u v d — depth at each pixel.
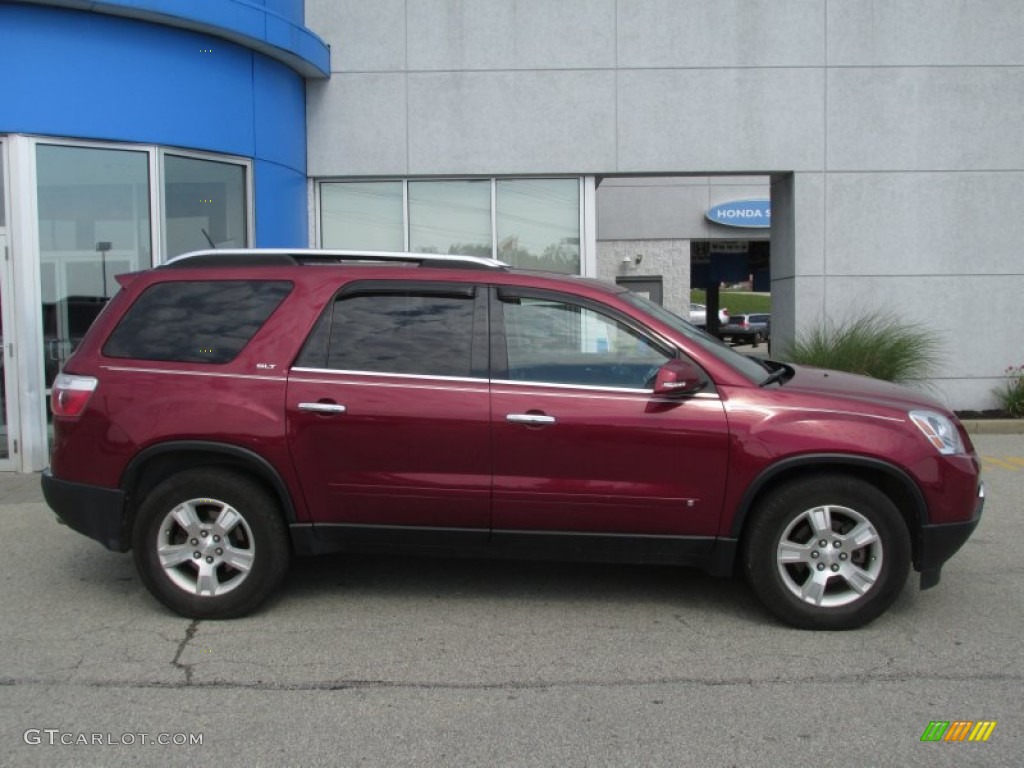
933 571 4.43
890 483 4.48
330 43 10.80
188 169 9.05
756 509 4.44
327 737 3.40
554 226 11.11
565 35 10.82
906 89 10.97
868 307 11.16
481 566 5.53
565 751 3.29
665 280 21.14
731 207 20.88
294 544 4.59
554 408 4.41
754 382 4.52
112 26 8.28
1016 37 10.95
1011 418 10.91
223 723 3.51
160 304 4.76
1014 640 4.32
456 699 3.71
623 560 4.56
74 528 4.69
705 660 4.10
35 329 8.16
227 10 8.77
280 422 4.46
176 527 4.60
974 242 11.12
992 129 11.04
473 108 10.86
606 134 10.91
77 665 4.04
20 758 3.24
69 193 8.31
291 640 4.34
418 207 11.09
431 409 4.45
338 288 4.67
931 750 3.29
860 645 4.27
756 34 10.88
